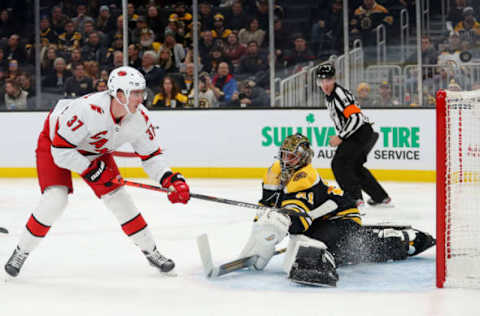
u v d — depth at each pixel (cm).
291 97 1733
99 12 1866
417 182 1439
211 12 1833
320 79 1018
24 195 1284
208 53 1817
